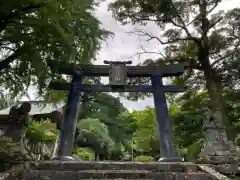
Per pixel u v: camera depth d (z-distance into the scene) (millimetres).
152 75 10273
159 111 9438
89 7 9930
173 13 14656
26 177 5133
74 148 20578
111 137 25625
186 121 14906
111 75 10000
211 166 6434
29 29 8422
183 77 15742
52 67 9219
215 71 14070
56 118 11883
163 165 6145
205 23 14977
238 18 14383
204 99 15633
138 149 23234
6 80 9297
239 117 13805
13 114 8203
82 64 10211
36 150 13297
